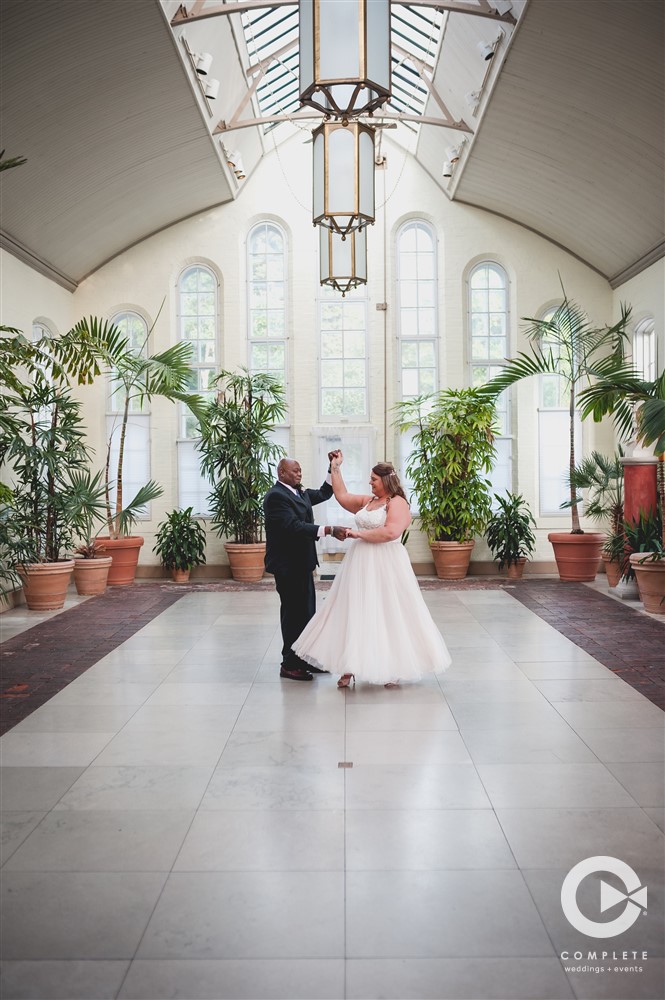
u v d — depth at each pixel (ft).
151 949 7.86
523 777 12.09
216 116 29.27
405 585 17.04
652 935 8.04
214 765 12.73
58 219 29.32
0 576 26.23
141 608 27.81
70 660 20.06
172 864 9.53
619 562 30.19
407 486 36.83
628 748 13.32
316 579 33.81
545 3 20.99
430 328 37.19
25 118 22.84
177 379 32.53
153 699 16.49
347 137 19.02
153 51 23.06
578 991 7.22
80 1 19.52
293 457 36.78
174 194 33.45
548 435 36.76
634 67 21.85
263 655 20.43
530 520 35.04
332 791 11.64
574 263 36.09
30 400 27.63
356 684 17.56
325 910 8.51
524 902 8.63
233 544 34.60
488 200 35.17
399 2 22.81
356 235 23.34
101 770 12.56
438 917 8.36
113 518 33.53
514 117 27.53
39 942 8.00
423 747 13.46
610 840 10.02
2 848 9.98
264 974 7.47
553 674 18.20
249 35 28.53
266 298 37.32
